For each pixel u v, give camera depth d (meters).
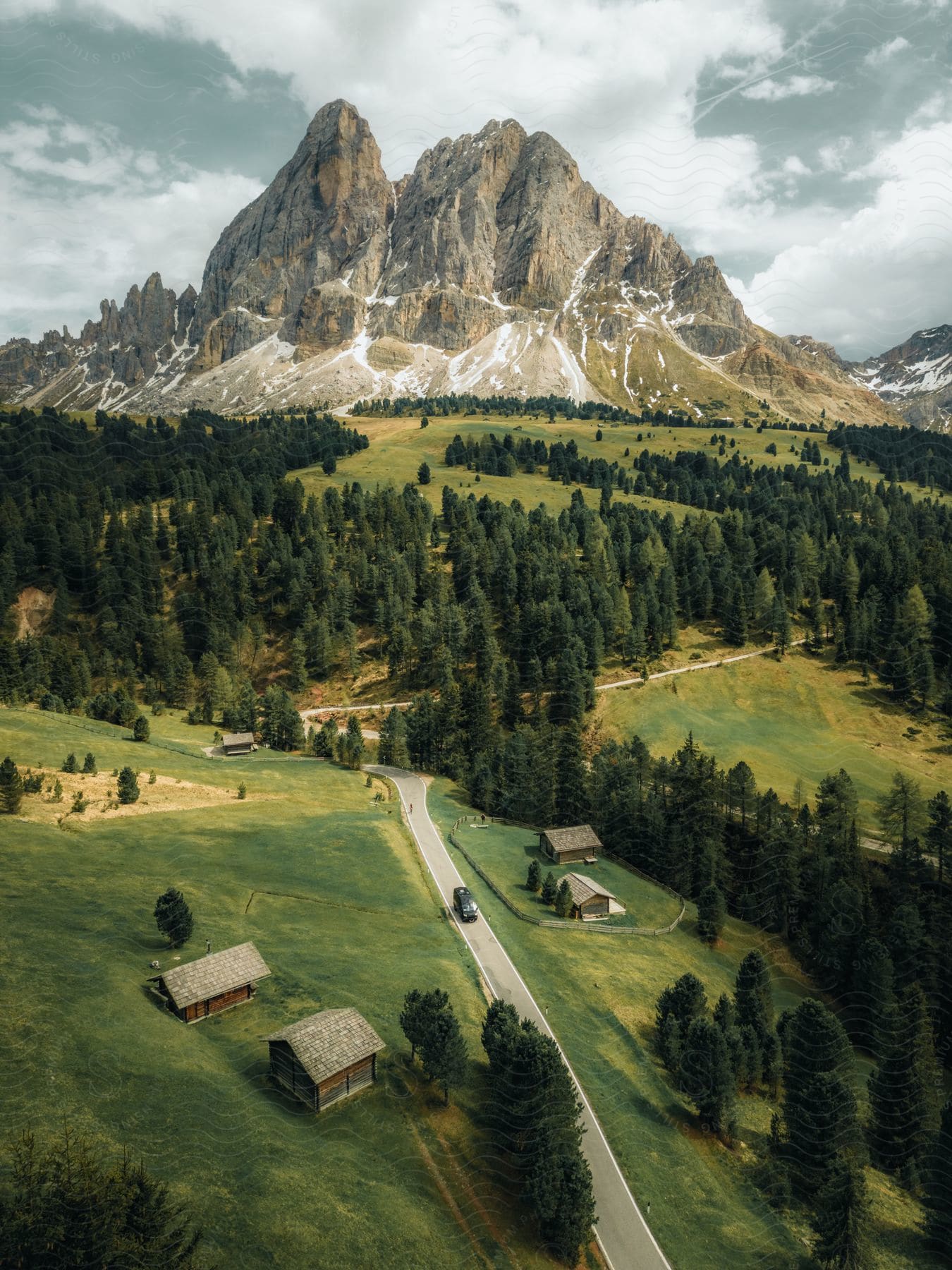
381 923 66.25
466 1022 50.94
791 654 164.38
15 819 70.88
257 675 180.00
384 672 174.62
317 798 102.31
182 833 78.00
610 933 75.25
